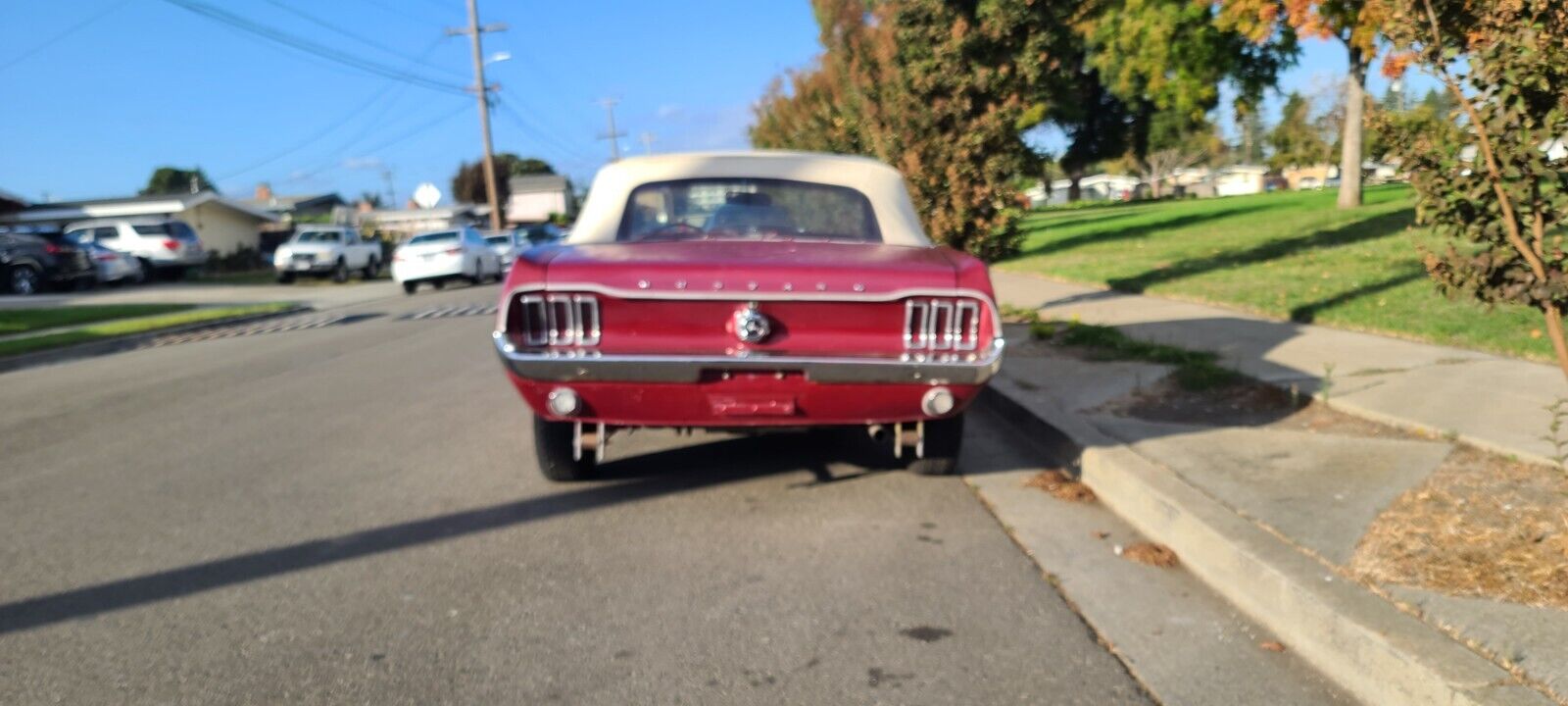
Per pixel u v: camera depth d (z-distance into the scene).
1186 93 30.19
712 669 3.83
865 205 6.25
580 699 3.62
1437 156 4.64
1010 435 7.43
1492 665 3.31
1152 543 5.08
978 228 11.56
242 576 4.88
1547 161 4.32
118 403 10.00
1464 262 4.67
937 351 5.12
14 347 15.11
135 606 4.52
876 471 6.49
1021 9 11.20
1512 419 6.06
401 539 5.36
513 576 4.81
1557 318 4.58
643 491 6.13
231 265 46.41
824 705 3.55
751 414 5.23
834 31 14.17
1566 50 4.14
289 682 3.78
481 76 42.06
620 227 6.14
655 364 5.00
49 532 5.60
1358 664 3.58
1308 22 13.52
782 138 20.81
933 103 11.40
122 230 36.12
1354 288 11.81
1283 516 4.74
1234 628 4.14
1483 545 4.26
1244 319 10.74
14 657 4.02
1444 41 4.60
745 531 5.37
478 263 29.69
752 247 5.61
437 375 11.23
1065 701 3.56
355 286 33.97
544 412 5.32
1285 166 66.56
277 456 7.32
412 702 3.62
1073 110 43.97
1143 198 83.00
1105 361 9.02
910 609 4.34
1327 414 6.66
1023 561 4.90
